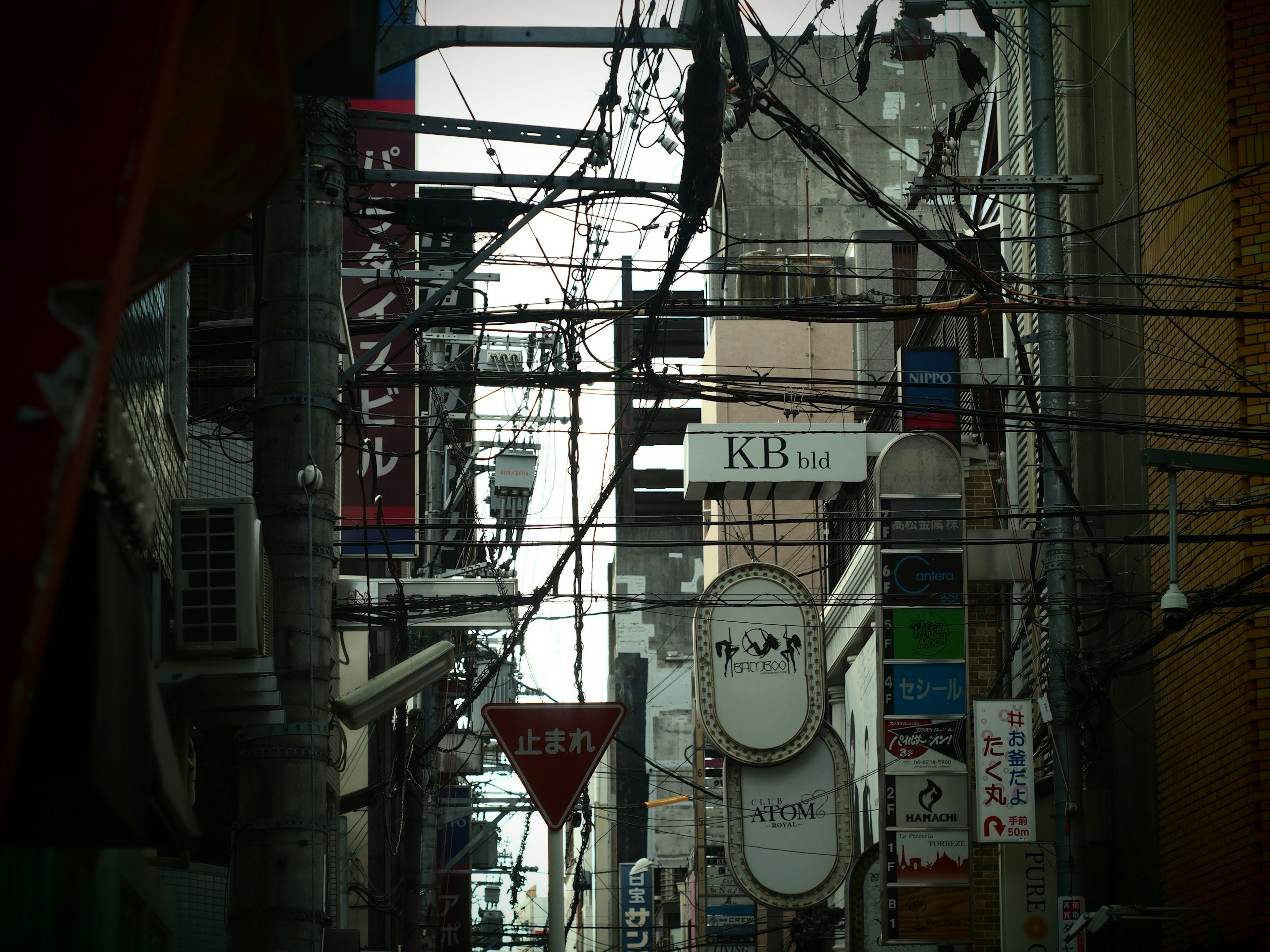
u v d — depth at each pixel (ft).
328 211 39.42
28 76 10.82
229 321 70.03
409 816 75.15
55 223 10.46
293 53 17.94
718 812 143.95
